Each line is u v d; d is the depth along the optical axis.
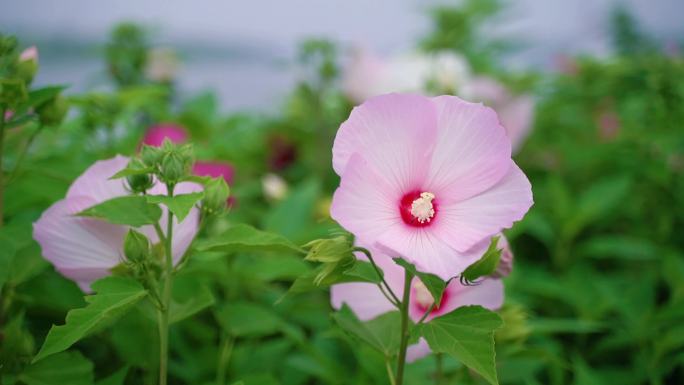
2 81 1.06
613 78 2.14
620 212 1.96
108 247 1.05
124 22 2.06
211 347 1.27
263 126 2.31
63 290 1.15
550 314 1.63
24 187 1.22
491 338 0.92
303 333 1.44
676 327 1.43
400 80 1.98
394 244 0.90
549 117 2.23
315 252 0.94
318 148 2.20
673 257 1.56
